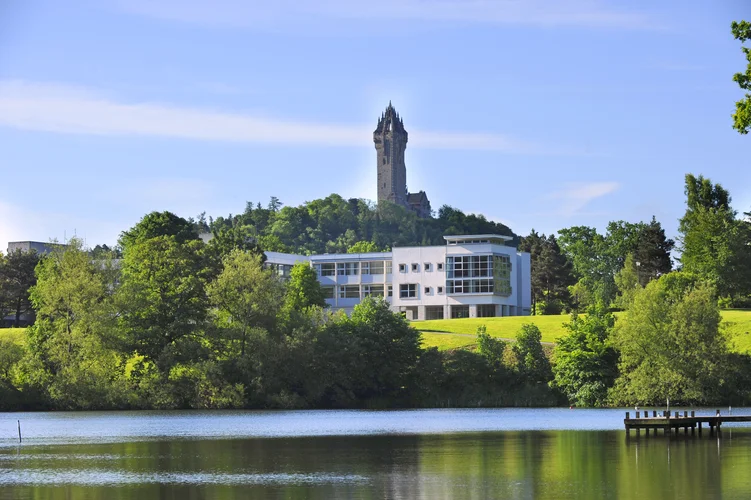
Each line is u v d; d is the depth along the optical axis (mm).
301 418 115062
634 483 54531
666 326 130625
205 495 52062
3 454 72562
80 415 120312
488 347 149500
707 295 133375
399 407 144250
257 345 137250
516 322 184250
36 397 129625
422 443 79812
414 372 147750
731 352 134500
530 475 58469
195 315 141000
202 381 133000
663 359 130375
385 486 54781
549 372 146000
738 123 58188
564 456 68250
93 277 139125
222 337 138625
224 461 67250
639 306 133125
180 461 67250
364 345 145750
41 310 135750
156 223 180375
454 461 66062
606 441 79375
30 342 136000
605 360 139500
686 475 57406
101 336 132625
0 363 132250
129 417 116188
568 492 51812
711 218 196375
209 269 154125
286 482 56562
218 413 124938
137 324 138875
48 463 66438
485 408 138875
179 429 96938
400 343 147125
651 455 68000
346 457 69250
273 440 83875
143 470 62406
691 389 129750
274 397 135375
